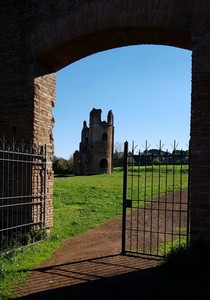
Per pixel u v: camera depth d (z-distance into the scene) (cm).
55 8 849
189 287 527
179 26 712
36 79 866
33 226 834
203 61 676
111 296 511
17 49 880
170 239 910
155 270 627
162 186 1984
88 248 800
